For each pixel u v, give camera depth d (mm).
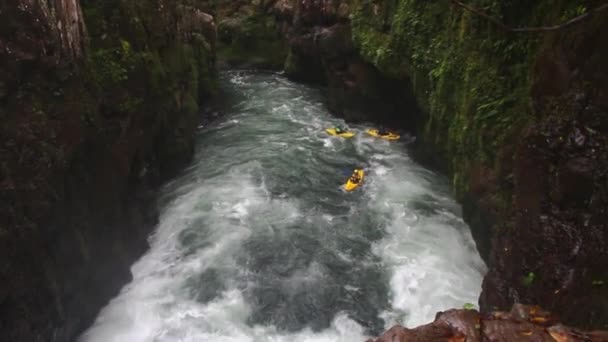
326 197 11031
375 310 7648
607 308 3855
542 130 4816
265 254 8914
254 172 12125
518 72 6555
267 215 10203
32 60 5699
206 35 17844
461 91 8789
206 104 17438
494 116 7004
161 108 10586
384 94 15078
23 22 5562
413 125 14711
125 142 8188
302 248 9117
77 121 6555
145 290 7988
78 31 6930
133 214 8750
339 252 9031
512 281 5352
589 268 4152
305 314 7562
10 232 5367
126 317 7414
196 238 9375
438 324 3354
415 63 11469
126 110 8156
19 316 5570
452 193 10984
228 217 10062
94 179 7215
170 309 7586
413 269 8516
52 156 6000
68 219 6492
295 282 8227
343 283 8219
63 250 6391
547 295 4648
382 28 13617
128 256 8367
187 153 12500
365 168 12578
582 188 4320
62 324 6461
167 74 11273
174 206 10461
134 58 8750
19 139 5547
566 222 4512
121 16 8516
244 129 15219
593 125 4211
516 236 5305
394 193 11203
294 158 13047
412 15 11859
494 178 7164
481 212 7727
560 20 5055
